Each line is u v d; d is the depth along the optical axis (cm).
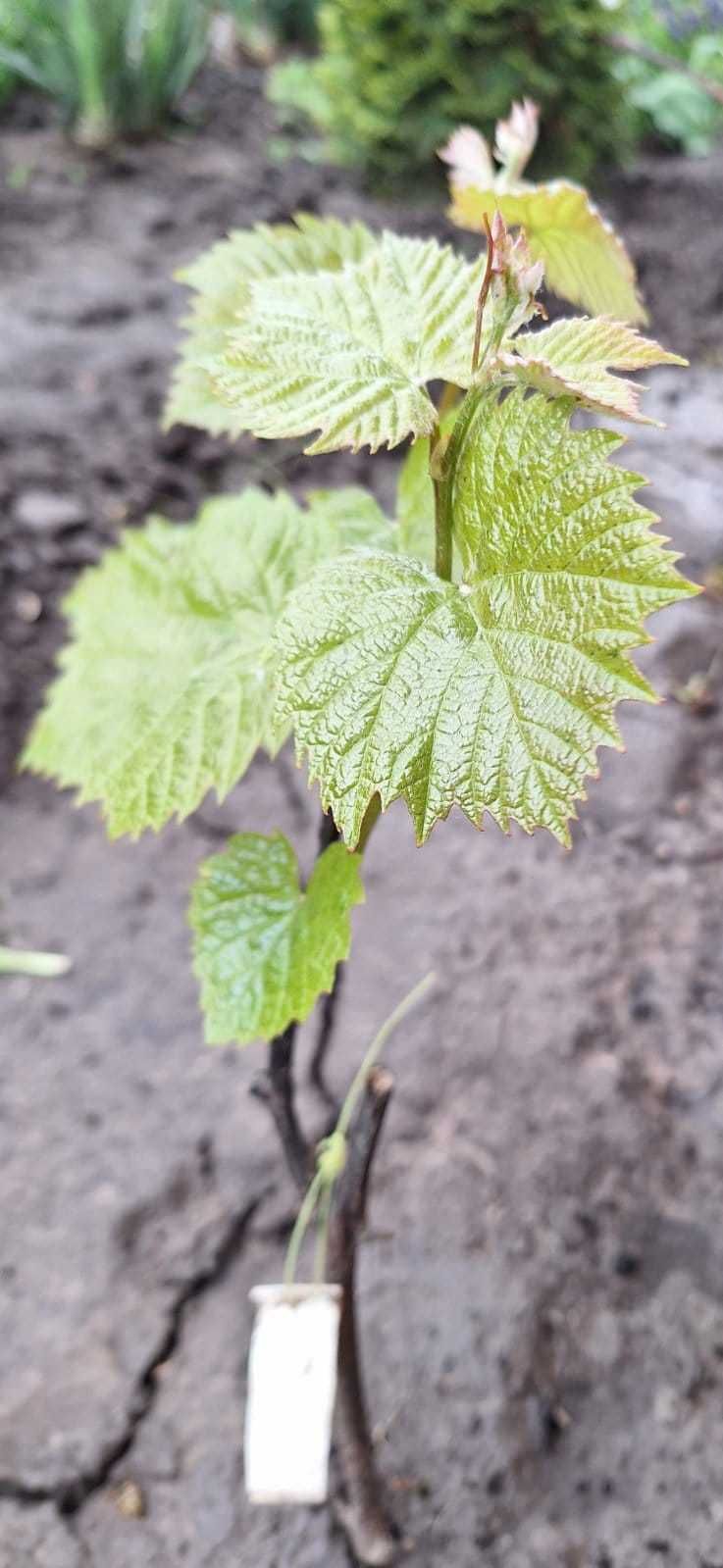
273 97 108
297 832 48
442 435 19
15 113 101
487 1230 35
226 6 122
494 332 14
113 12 92
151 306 76
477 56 75
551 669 13
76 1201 36
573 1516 30
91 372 69
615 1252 35
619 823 48
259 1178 37
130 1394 32
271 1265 35
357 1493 29
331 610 14
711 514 58
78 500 61
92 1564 29
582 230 20
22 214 86
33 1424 31
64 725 22
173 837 49
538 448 14
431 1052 40
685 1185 36
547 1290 34
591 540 13
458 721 13
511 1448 31
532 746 13
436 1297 34
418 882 46
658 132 104
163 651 21
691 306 78
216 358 15
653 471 61
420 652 14
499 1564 29
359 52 79
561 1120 38
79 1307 34
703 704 52
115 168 93
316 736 13
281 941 19
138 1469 31
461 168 21
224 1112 39
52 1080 40
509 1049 40
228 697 20
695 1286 34
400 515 20
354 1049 40
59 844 48
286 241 23
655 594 13
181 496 63
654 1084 39
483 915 45
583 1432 31
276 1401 22
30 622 56
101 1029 41
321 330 16
